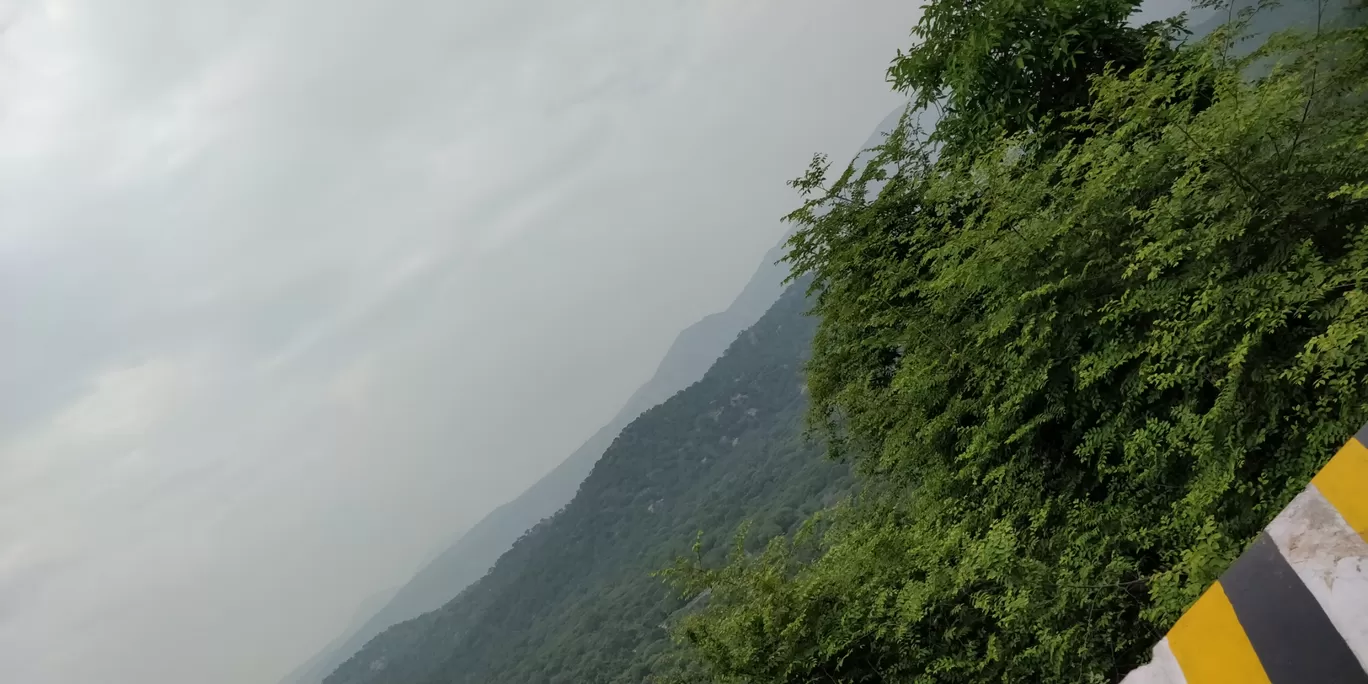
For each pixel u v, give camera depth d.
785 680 5.14
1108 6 6.17
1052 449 5.12
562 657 77.50
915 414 6.55
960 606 4.54
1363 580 1.33
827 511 8.54
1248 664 1.41
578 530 163.00
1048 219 4.47
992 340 5.31
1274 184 3.33
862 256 8.30
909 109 7.99
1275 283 3.23
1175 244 3.75
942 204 6.31
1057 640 3.73
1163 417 4.12
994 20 6.29
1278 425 3.30
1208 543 3.00
